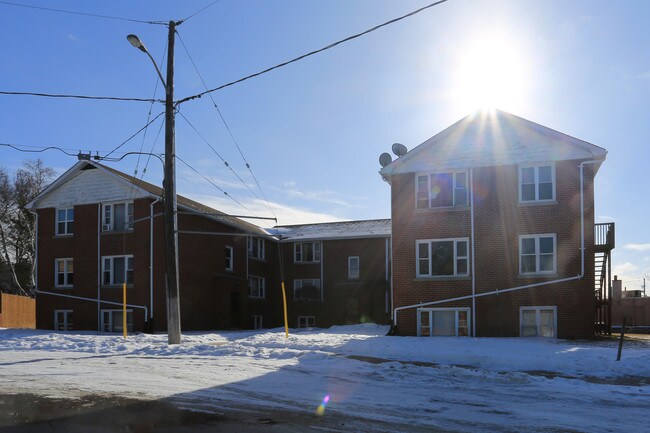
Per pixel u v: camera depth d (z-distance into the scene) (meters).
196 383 11.17
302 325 39.69
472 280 23.89
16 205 50.62
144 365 13.78
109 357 15.68
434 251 24.64
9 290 50.91
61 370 12.98
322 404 9.33
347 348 16.31
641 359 13.43
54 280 31.64
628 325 34.19
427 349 15.75
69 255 31.36
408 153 25.14
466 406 9.25
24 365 13.92
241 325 35.72
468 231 24.20
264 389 10.59
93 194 31.16
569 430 7.76
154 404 9.25
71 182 31.81
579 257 22.73
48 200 32.28
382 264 38.22
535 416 8.57
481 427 7.91
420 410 8.94
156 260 29.27
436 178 25.00
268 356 15.38
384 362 14.20
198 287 31.64
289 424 8.00
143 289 29.11
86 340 19.98
